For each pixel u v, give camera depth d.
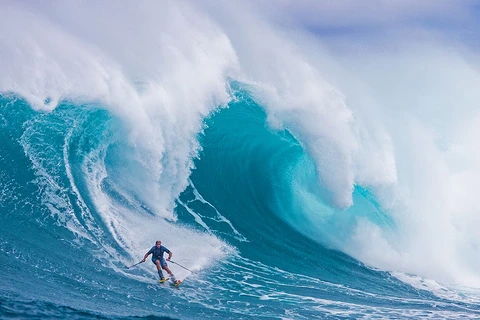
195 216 65.56
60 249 53.91
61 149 65.94
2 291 44.97
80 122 69.94
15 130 67.81
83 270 51.78
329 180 70.88
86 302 46.28
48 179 61.78
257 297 52.91
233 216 67.38
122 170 65.88
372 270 63.69
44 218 57.28
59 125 69.31
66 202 59.56
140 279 52.59
